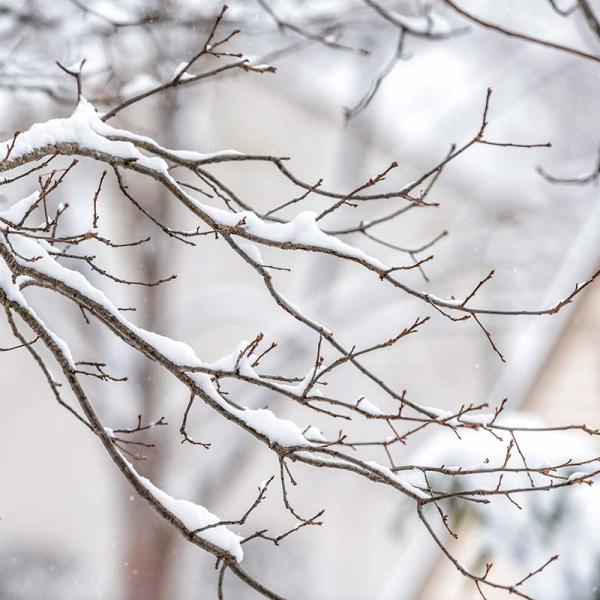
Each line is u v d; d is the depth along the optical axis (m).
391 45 13.25
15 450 20.03
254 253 3.85
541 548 6.44
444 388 19.11
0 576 17.19
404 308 16.36
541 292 16.39
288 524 19.80
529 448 6.72
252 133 15.89
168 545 13.07
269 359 14.84
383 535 19.81
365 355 16.81
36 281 3.93
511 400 9.04
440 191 16.70
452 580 7.34
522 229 16.48
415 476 6.83
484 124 3.76
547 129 16.84
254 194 17.39
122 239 13.12
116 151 3.84
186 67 4.08
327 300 15.76
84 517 19.05
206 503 14.08
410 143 16.50
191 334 15.62
